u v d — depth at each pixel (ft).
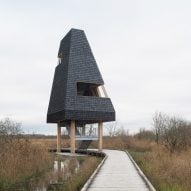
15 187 51.19
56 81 126.52
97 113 115.14
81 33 121.70
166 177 53.42
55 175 61.98
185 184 48.85
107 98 118.52
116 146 140.36
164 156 80.23
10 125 77.30
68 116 110.42
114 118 118.01
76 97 113.19
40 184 54.29
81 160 90.58
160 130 138.41
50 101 130.31
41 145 82.99
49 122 129.18
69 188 46.24
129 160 82.38
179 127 120.06
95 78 118.83
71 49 117.91
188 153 88.99
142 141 143.43
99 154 104.27
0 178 50.55
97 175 57.52
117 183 49.44
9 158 60.03
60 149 127.85
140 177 55.21
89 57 119.96
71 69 115.44
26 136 76.48
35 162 68.23
